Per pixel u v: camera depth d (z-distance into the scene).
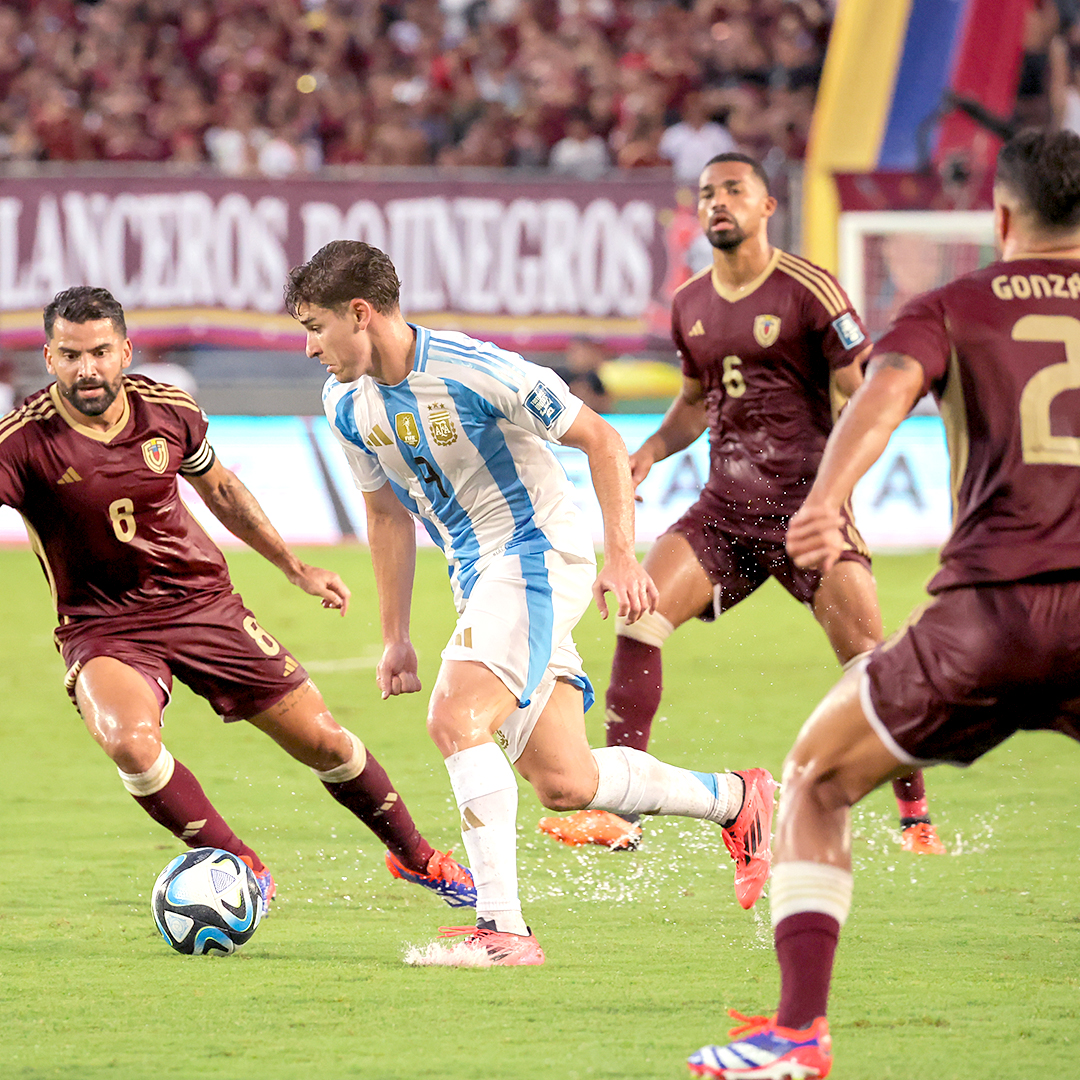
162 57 68.62
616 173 49.66
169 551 16.55
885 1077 11.37
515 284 49.91
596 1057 11.88
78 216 49.44
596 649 36.56
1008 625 10.87
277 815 22.03
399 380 15.37
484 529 16.02
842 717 11.27
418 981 14.16
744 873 16.98
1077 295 11.30
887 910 16.91
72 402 15.98
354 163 62.16
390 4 71.56
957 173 49.25
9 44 70.50
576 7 70.94
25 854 19.70
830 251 49.47
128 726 15.66
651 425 49.78
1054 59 56.94
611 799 16.45
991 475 11.11
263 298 49.81
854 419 10.96
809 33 68.25
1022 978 14.16
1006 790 23.61
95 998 13.62
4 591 44.19
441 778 24.12
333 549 49.00
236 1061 11.84
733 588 21.52
